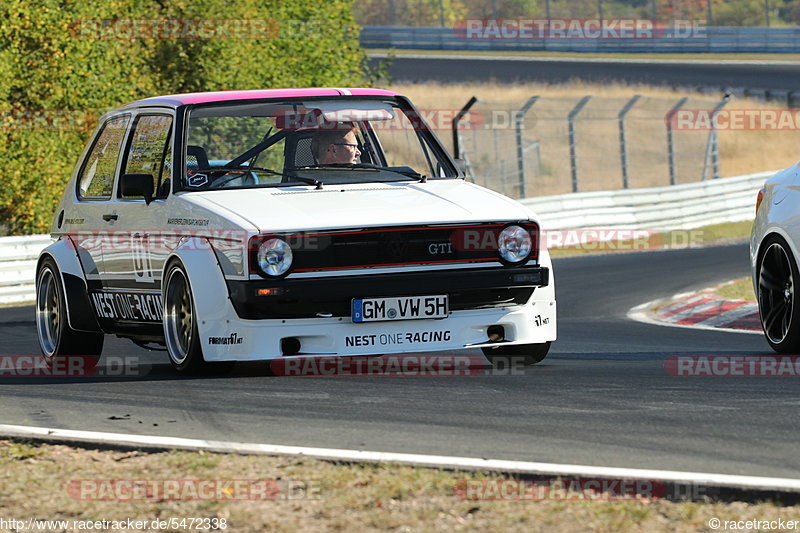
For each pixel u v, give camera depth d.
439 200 26.75
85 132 78.88
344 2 99.31
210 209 25.95
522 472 16.52
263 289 24.47
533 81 163.38
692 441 18.59
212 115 28.59
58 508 15.84
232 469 17.39
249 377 26.12
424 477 16.55
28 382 27.39
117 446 19.05
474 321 25.98
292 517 15.05
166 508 15.64
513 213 26.39
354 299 24.95
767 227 28.72
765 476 16.33
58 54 77.00
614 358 30.05
